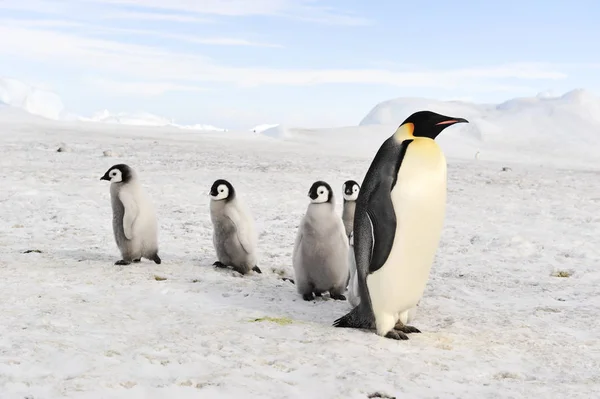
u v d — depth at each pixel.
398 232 5.38
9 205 14.05
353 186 8.25
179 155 32.28
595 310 7.25
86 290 6.82
